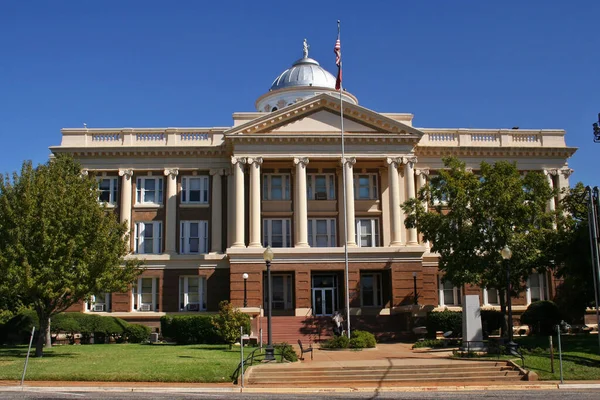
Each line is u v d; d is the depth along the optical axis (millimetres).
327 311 48656
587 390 22156
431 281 49188
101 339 42812
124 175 50562
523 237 36781
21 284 28562
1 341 41000
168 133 51312
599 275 31438
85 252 29781
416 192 50875
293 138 48031
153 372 24312
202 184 51344
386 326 44531
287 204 50094
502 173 39281
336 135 48094
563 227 37781
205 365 26047
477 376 24641
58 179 32844
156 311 48656
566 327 44906
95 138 51188
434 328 42500
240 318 35500
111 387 22031
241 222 47281
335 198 50281
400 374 24578
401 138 48344
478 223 38281
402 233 48906
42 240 29531
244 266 46125
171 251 49594
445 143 51812
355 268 46562
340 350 34156
